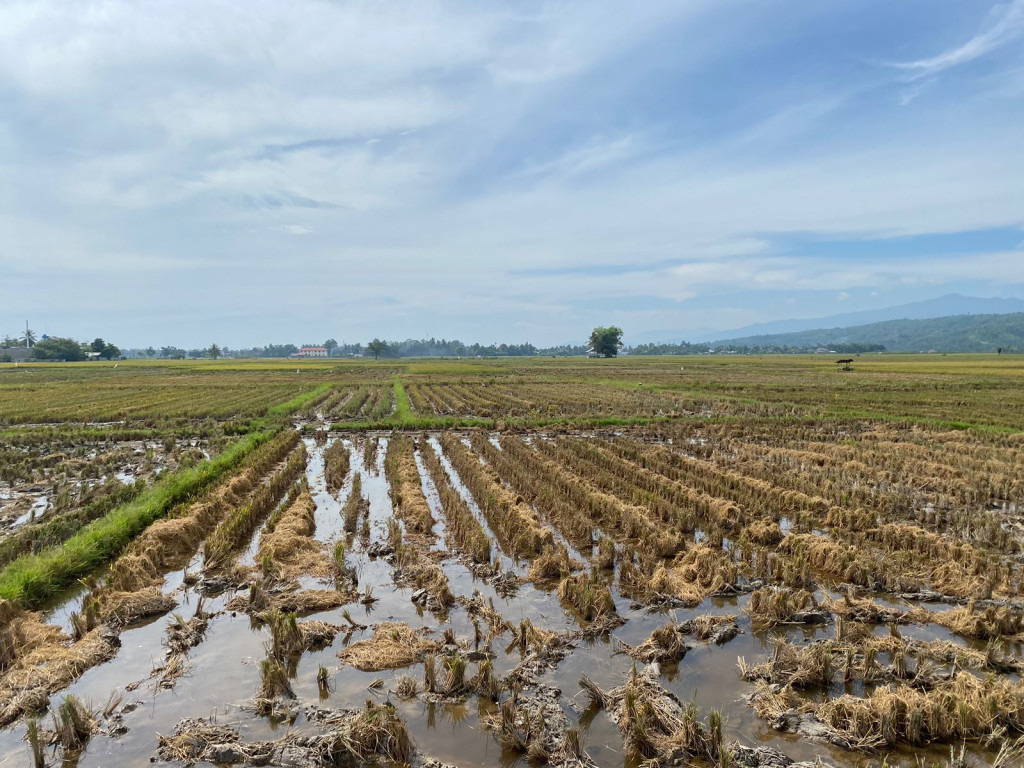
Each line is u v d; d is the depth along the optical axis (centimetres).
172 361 19138
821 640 1169
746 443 3378
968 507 2088
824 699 1002
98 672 1087
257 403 5488
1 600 1210
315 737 889
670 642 1142
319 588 1432
